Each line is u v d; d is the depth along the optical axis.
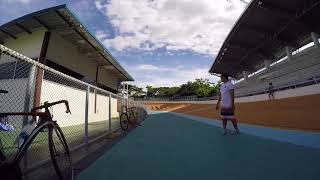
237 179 3.21
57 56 13.51
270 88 23.25
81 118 13.95
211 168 3.78
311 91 17.12
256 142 6.04
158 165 4.03
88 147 5.79
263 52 34.41
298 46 30.81
